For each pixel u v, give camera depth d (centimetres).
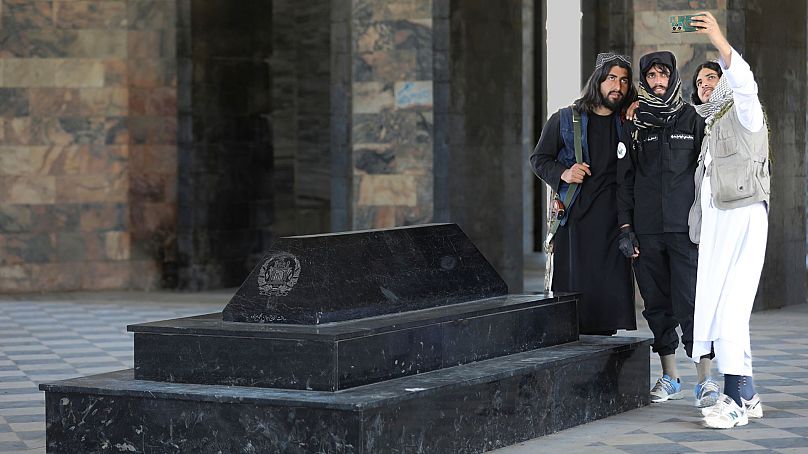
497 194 2400
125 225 2738
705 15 1221
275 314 1074
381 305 1125
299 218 2873
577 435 1204
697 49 2205
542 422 1199
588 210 1390
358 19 2345
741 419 1244
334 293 1088
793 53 2312
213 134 2720
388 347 1075
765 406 1346
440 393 1055
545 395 1202
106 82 2716
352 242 1145
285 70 2916
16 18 2680
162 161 2720
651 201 1355
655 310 1390
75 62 2706
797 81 2328
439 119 2298
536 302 1276
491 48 2383
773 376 1541
